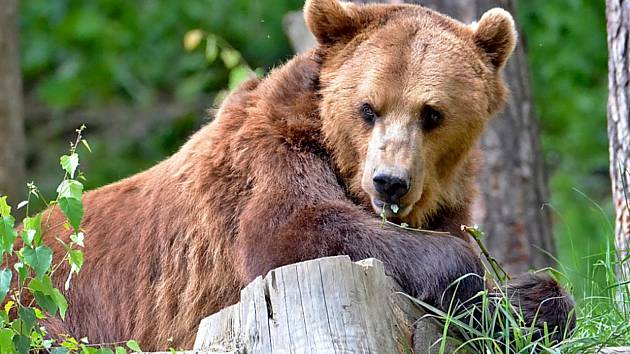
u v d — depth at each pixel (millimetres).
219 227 11219
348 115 11141
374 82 11023
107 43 30656
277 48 30500
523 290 10562
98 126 30359
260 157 11062
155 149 29859
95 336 11844
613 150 13492
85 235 12109
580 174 28734
